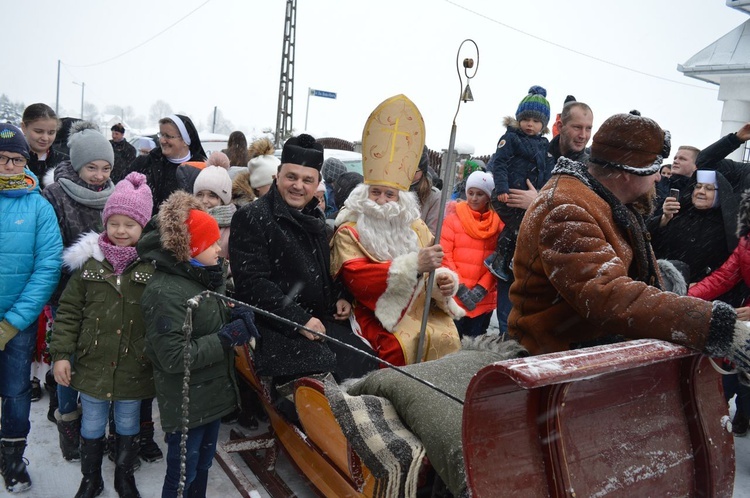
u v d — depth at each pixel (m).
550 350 2.21
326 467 2.74
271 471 3.25
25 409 3.06
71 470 3.29
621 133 2.16
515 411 1.71
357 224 3.43
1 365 3.00
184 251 2.58
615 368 1.57
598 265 1.95
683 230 4.24
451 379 2.23
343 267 3.35
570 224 2.02
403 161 3.42
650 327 1.83
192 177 4.65
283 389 2.93
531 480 1.71
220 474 3.33
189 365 2.42
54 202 3.34
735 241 3.93
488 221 4.66
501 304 4.64
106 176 3.46
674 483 2.03
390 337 3.25
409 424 2.16
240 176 4.72
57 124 4.30
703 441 2.08
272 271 3.21
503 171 4.41
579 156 4.24
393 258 3.39
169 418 2.65
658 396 2.02
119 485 2.95
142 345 2.85
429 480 2.29
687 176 5.02
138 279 2.81
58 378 2.82
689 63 9.88
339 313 3.42
